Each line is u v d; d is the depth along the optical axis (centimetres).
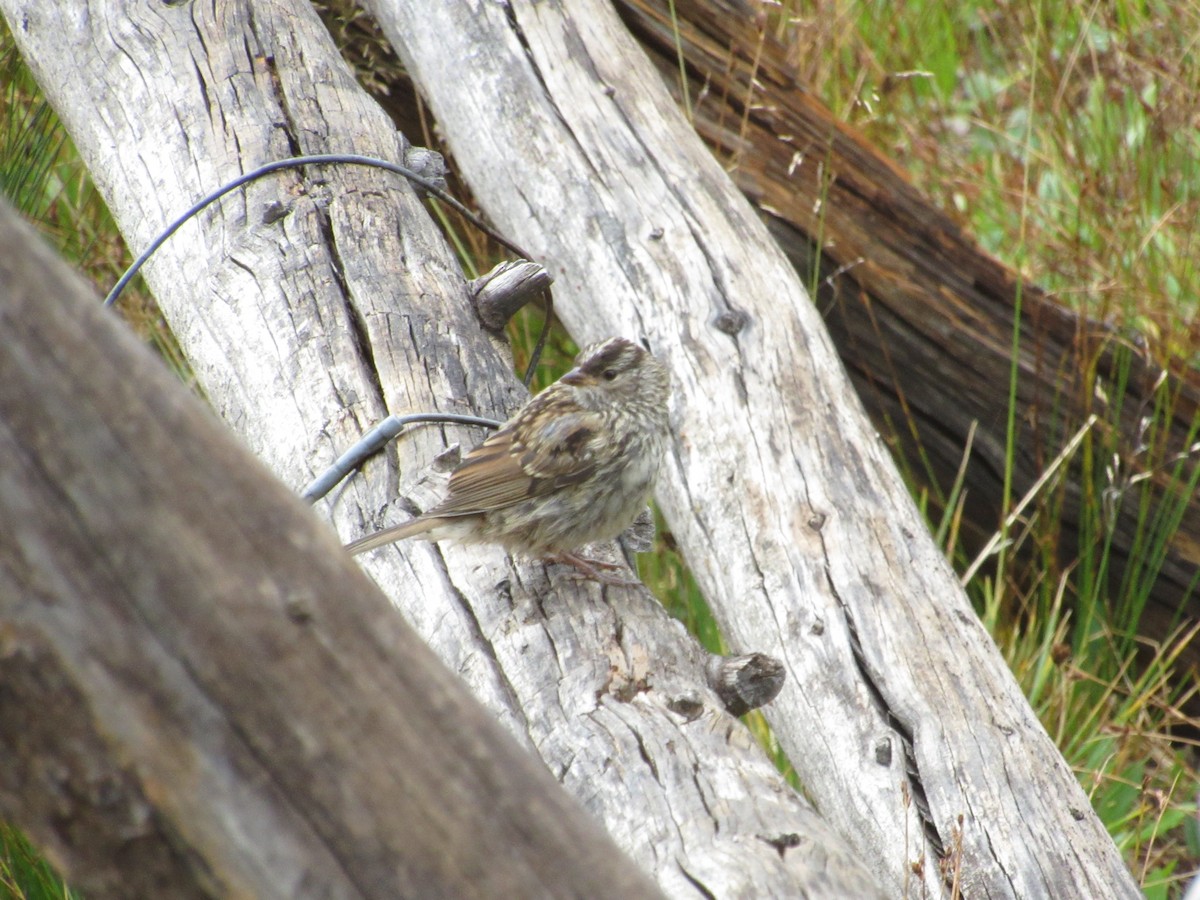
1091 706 1027
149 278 838
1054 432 1099
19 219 292
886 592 718
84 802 302
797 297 879
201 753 301
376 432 693
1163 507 1079
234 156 837
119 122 888
